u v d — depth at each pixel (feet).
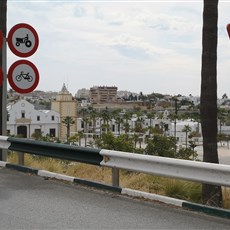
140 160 22.35
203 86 26.94
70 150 26.40
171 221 18.62
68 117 362.74
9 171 30.22
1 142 32.12
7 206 21.16
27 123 337.11
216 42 26.78
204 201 24.12
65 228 17.61
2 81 32.91
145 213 19.86
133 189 24.47
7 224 18.13
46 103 422.00
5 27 34.09
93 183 25.12
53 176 27.76
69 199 22.50
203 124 27.14
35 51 32.55
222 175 19.34
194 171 20.31
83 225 18.04
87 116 463.42
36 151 29.09
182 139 353.51
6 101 33.42
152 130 334.24
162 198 21.72
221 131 400.06
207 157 27.02
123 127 404.36
